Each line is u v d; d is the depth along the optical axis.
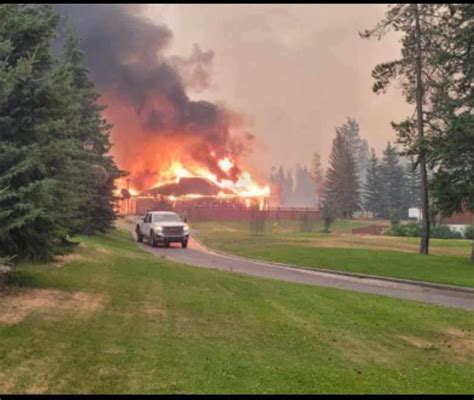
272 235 43.06
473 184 24.17
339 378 7.12
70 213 13.63
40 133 11.75
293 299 13.54
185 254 27.59
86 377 6.51
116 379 6.50
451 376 7.63
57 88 11.85
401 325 10.96
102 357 7.32
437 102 29.39
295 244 33.06
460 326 11.11
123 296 12.18
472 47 25.80
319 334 9.76
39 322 8.98
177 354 7.72
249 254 28.44
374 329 10.48
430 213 27.94
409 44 31.19
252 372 7.11
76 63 30.31
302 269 22.72
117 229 42.56
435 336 10.19
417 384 7.12
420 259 24.84
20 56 12.50
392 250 29.88
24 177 11.22
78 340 8.08
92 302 11.14
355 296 14.67
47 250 12.03
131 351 7.71
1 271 12.33
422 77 30.70
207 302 12.23
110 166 32.53
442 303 14.48
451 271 21.14
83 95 28.81
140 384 6.38
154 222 32.47
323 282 18.45
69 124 13.46
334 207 83.88
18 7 12.93
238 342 8.77
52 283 13.03
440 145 25.03
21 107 11.45
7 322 8.81
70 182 14.15
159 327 9.39
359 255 26.38
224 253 29.64
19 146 11.55
